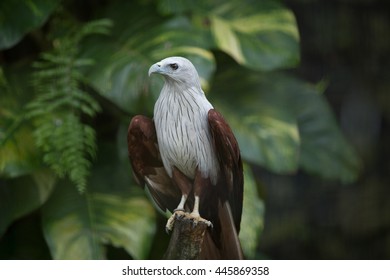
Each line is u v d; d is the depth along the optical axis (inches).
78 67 367.2
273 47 387.5
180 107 247.4
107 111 402.9
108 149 389.4
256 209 368.2
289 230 543.5
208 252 251.9
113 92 356.2
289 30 394.3
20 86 374.9
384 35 551.2
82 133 343.0
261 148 384.8
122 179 378.0
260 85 408.8
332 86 561.9
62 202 366.3
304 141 419.8
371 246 551.2
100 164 383.2
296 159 386.6
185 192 255.8
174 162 253.0
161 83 351.9
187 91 247.9
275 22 394.6
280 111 398.0
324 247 548.1
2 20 367.6
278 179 548.1
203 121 248.7
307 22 549.0
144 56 364.5
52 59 355.9
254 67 380.2
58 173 338.0
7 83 373.7
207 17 388.5
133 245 356.2
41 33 397.7
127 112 378.9
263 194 417.1
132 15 386.9
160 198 267.7
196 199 250.4
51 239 354.6
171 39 370.6
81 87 389.1
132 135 253.9
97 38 378.6
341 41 550.0
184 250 245.6
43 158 346.3
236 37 385.7
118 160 385.1
